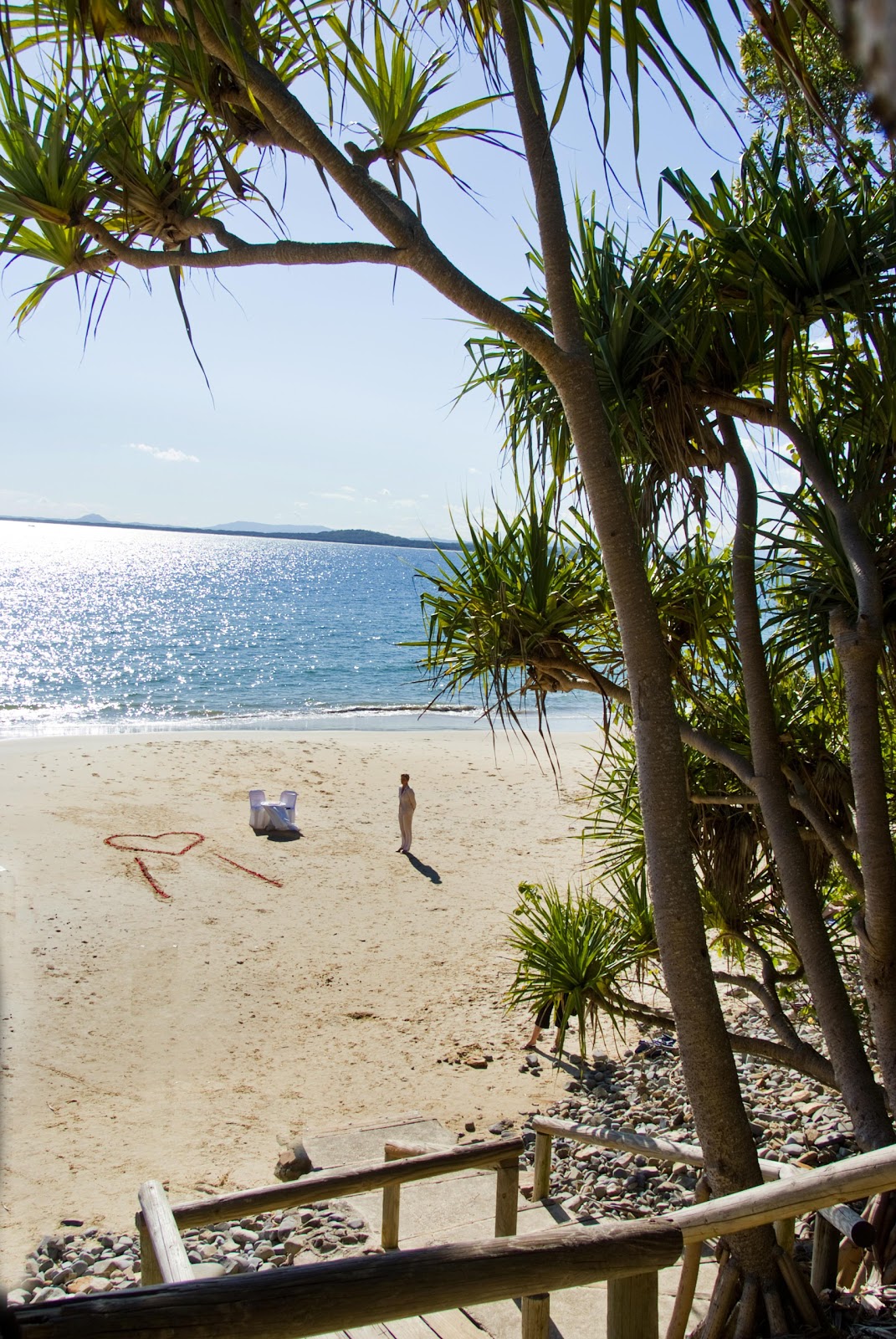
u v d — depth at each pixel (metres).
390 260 3.27
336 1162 7.45
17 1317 1.39
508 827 19.11
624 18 2.35
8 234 3.02
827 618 4.17
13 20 2.84
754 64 4.16
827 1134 6.54
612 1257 1.95
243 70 2.70
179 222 3.23
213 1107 8.70
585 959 5.45
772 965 5.22
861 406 4.11
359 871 15.96
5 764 22.08
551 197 3.48
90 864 15.20
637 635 3.52
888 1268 3.47
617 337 3.96
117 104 3.06
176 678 46.94
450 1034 10.36
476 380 4.30
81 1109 8.55
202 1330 1.48
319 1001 11.13
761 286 3.92
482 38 3.29
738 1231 2.59
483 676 4.42
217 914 13.62
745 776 4.38
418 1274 1.70
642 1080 9.00
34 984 10.95
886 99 0.45
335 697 41.44
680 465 4.12
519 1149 4.21
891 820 5.11
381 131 3.34
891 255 3.93
